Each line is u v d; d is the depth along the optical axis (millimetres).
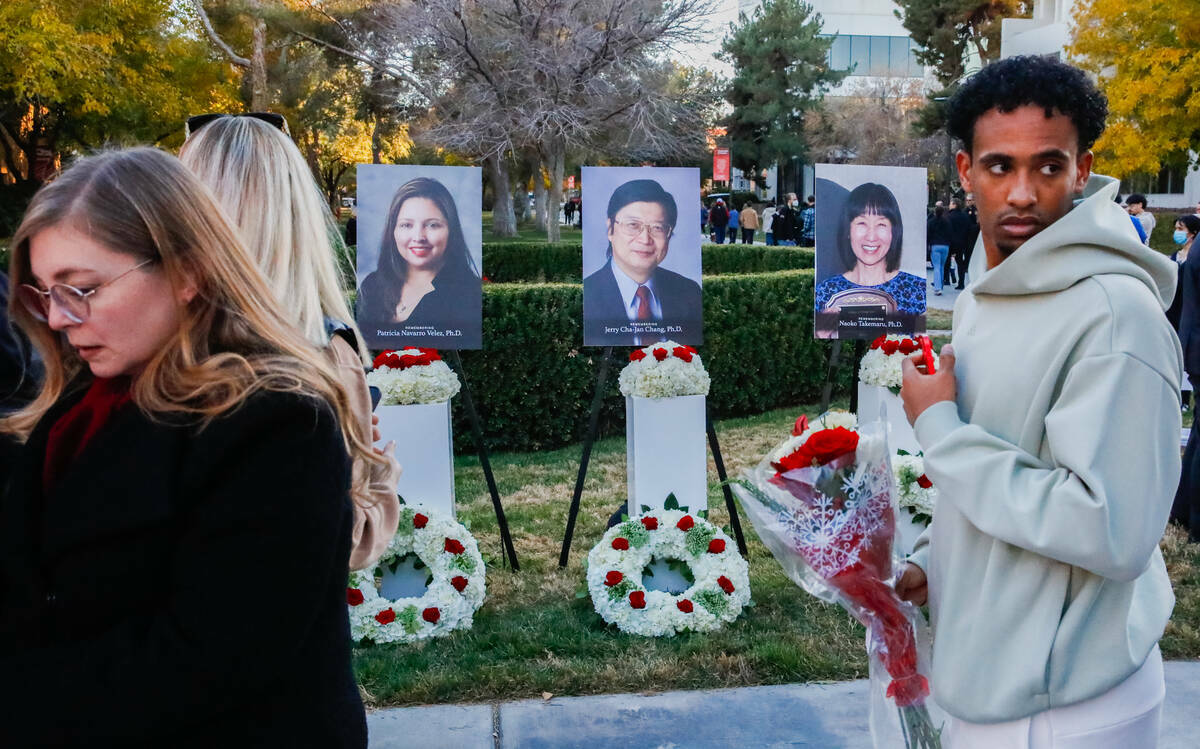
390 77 22859
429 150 24516
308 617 1042
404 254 4395
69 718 978
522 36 18078
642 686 3262
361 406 1657
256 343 1138
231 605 996
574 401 7016
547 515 5348
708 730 2955
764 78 40250
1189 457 4844
